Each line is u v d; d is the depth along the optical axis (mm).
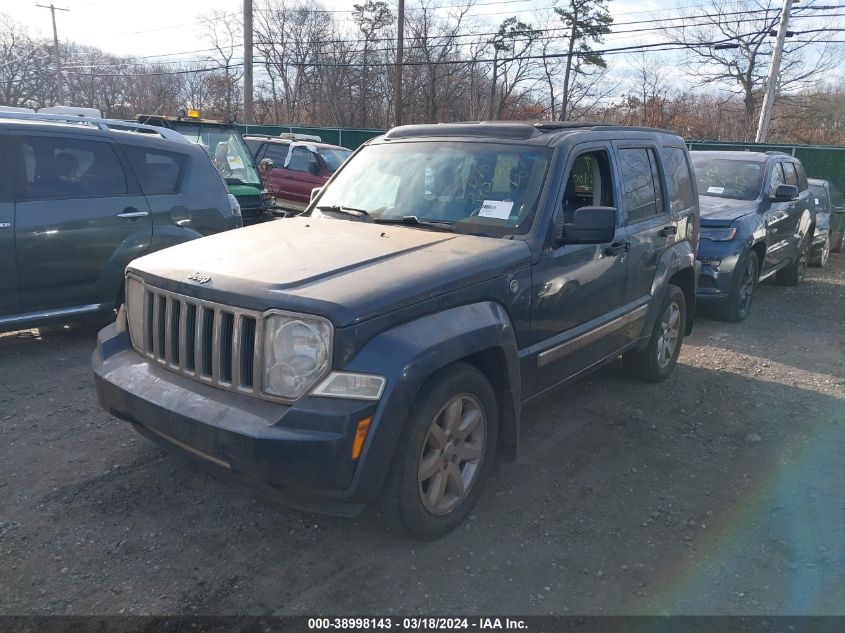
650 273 5367
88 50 54219
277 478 2945
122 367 3674
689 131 37594
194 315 3365
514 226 4078
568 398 5652
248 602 3037
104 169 6262
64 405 5012
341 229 4215
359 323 3014
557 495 4074
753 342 7750
